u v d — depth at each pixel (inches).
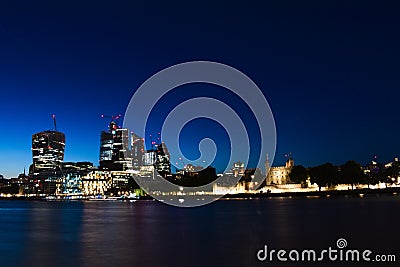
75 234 2057.1
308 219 2608.3
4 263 1228.5
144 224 2659.9
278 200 7091.5
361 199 5836.6
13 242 1750.7
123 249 1477.6
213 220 2876.5
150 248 1493.6
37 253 1418.6
